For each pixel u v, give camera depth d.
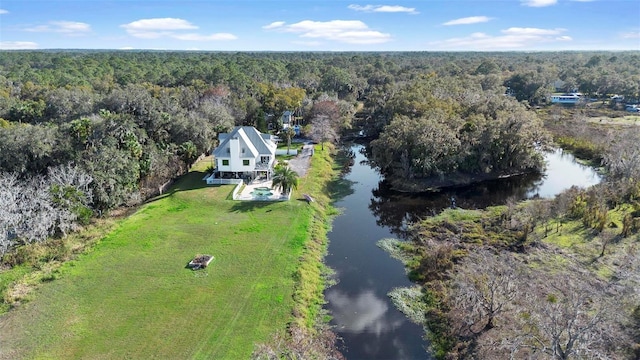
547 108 125.62
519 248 42.25
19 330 29.28
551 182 67.06
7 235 40.44
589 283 34.78
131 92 74.19
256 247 42.00
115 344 28.08
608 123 100.75
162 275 36.53
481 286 31.88
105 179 49.44
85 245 41.78
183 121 67.25
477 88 112.44
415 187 64.06
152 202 54.56
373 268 40.59
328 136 87.06
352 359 28.47
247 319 30.91
